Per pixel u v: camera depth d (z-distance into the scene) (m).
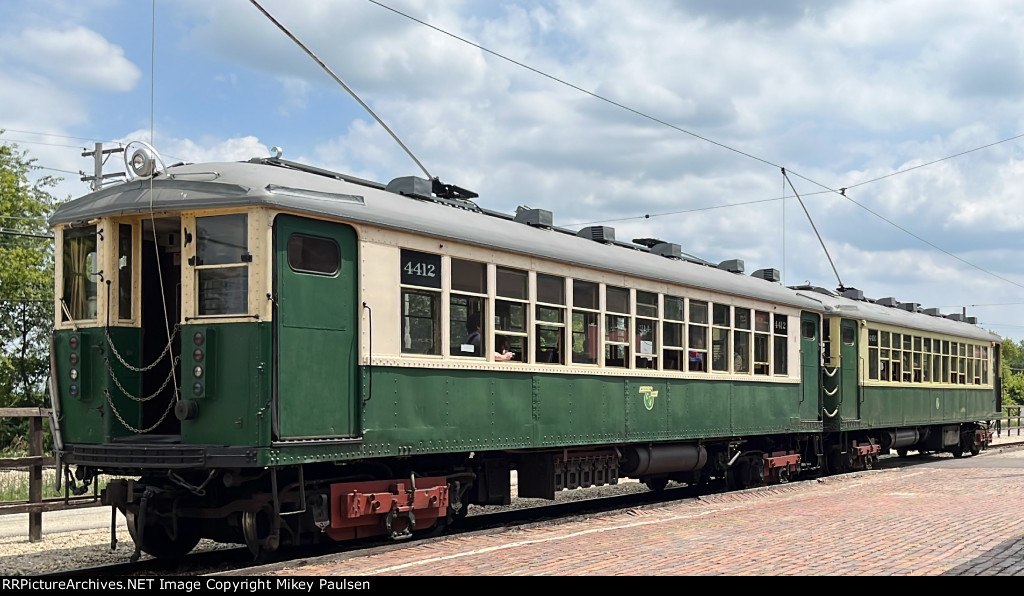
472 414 10.78
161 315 9.70
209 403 8.72
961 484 16.67
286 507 9.13
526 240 11.78
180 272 9.74
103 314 9.27
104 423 9.20
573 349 12.50
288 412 8.70
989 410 29.42
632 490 18.08
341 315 9.28
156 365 9.58
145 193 9.08
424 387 10.14
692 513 12.32
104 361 9.22
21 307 33.50
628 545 9.41
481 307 11.05
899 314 23.78
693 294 15.12
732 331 16.12
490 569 8.09
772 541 9.65
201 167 9.27
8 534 12.20
